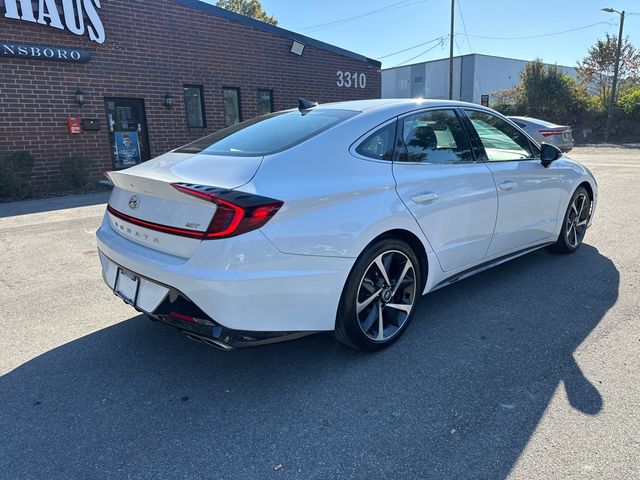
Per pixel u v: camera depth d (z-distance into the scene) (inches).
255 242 98.6
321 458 89.1
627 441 90.4
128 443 94.3
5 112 398.0
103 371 120.8
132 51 458.9
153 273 105.3
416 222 127.3
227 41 523.2
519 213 165.3
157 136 487.2
